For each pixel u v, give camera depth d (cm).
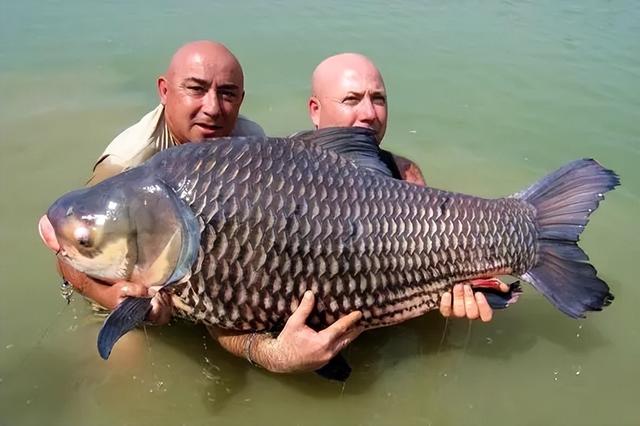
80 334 112
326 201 94
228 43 248
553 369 111
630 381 109
